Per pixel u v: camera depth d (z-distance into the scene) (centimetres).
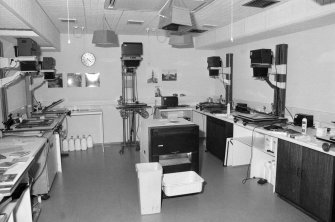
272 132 343
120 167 470
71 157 533
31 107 525
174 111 616
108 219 299
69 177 424
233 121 431
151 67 645
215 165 475
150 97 651
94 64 609
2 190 187
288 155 324
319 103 389
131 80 630
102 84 618
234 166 468
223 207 323
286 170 328
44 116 480
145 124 362
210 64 586
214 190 370
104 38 410
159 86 655
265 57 407
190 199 344
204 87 685
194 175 339
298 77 423
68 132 613
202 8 375
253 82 536
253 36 463
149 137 333
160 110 598
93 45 604
